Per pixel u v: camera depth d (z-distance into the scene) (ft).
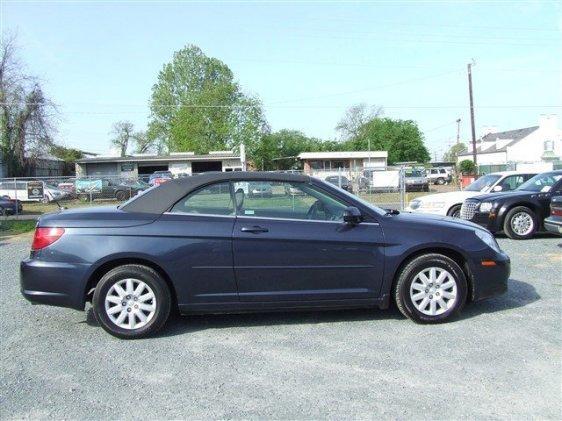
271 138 269.03
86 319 18.13
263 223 16.20
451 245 16.66
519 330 15.88
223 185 16.61
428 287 16.58
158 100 223.30
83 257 15.64
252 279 16.05
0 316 18.63
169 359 14.10
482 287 17.02
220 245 15.88
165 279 16.11
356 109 298.56
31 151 147.02
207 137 217.15
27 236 47.75
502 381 12.30
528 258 28.07
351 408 11.09
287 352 14.44
